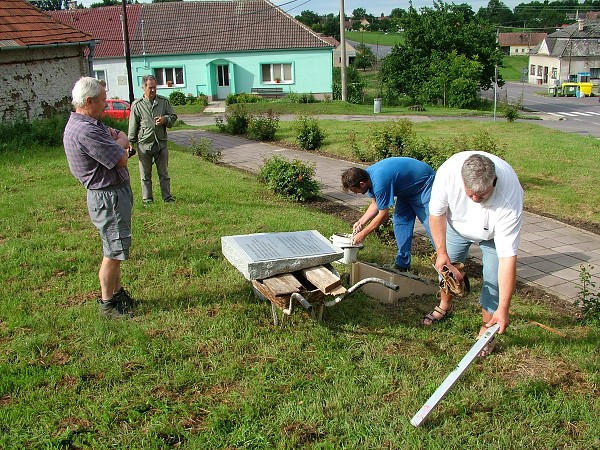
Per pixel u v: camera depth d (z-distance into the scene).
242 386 3.80
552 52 75.19
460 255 4.53
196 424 3.43
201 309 4.88
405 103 42.59
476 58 41.00
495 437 3.34
